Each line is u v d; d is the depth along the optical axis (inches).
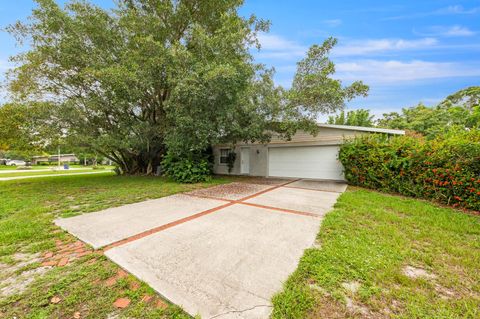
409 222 144.5
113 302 68.4
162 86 341.7
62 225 138.1
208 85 261.7
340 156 319.9
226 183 343.3
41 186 311.0
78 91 358.9
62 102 312.8
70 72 334.3
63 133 321.1
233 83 263.7
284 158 442.6
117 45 336.8
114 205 194.1
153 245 108.6
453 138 211.3
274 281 78.2
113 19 333.1
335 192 259.6
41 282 77.9
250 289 73.7
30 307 65.8
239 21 305.7
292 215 161.5
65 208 183.2
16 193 254.1
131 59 297.3
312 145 406.6
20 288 74.5
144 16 340.2
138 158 491.5
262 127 337.7
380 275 81.4
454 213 168.6
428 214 164.4
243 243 111.0
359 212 166.1
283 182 357.4
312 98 291.7
